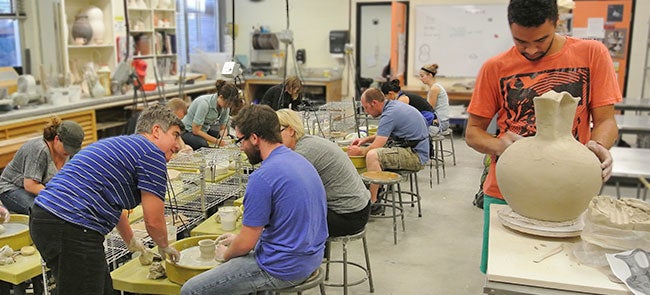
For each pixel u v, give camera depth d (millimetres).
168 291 2162
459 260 3621
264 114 2174
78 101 5656
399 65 8148
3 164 4320
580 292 1309
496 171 1687
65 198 2008
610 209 1548
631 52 7145
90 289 2061
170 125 2229
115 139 2137
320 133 4332
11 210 3275
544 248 1506
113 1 6441
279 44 9086
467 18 8047
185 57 8688
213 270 2121
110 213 2078
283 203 2084
